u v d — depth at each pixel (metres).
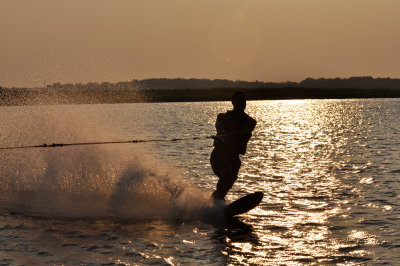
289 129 46.47
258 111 108.06
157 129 44.97
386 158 21.78
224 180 11.50
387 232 9.64
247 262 7.95
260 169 18.78
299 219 10.77
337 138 34.53
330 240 9.17
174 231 9.80
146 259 8.05
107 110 88.44
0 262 7.79
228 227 10.11
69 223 10.33
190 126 51.06
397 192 13.66
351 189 14.27
